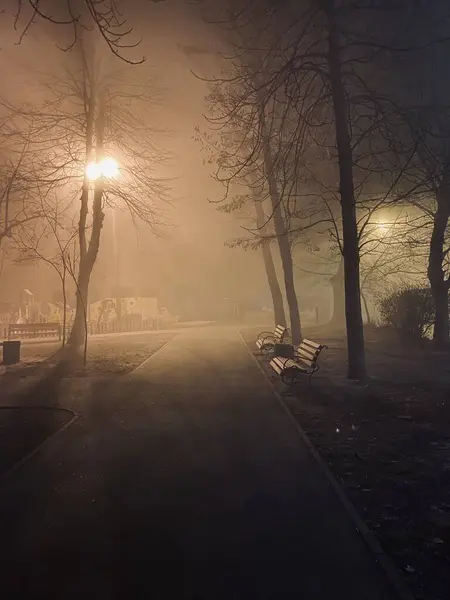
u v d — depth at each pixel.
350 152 14.74
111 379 15.53
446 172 17.27
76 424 9.88
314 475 6.80
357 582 4.13
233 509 5.65
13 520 5.41
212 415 10.52
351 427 9.42
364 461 7.47
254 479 6.65
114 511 5.62
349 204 14.69
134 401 12.12
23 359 21.19
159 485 6.45
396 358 18.67
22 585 4.13
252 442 8.47
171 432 9.18
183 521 5.34
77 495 6.12
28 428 9.63
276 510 5.61
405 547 4.77
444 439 8.55
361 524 5.21
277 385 14.04
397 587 4.02
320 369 16.67
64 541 4.90
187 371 16.98
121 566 4.42
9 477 6.80
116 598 3.93
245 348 24.36
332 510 5.61
